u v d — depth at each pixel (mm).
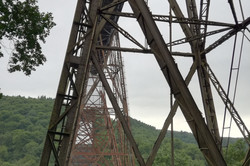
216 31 8367
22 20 8359
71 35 6020
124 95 21609
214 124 8523
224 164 5508
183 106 5730
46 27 8992
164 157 45438
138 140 86625
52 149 5223
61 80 5652
